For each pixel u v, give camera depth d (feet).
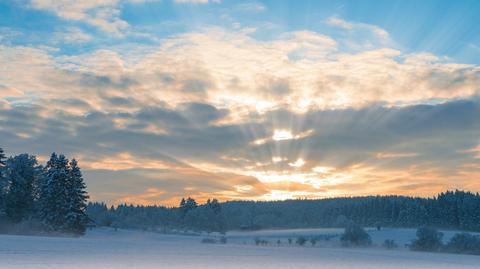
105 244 162.91
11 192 265.75
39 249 117.80
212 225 526.16
